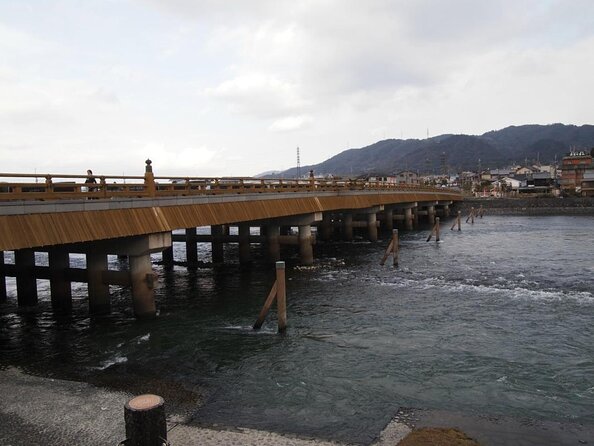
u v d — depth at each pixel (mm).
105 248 22375
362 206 49406
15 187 17047
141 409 8695
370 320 22078
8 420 12008
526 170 166875
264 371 15961
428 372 15727
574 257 41062
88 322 22125
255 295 27906
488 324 21094
